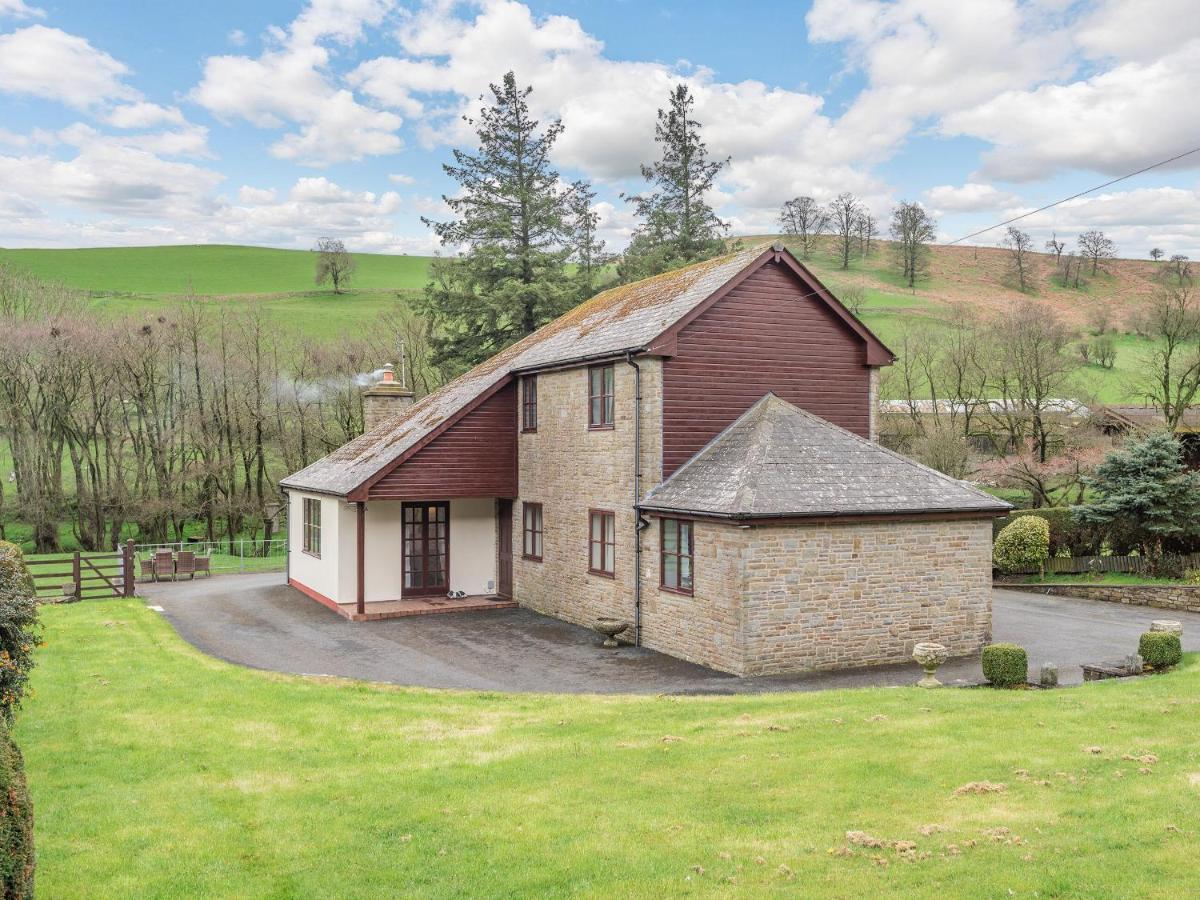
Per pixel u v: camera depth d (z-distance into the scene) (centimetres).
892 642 1744
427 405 2841
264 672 1619
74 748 1131
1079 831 791
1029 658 1741
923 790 915
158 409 4616
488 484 2433
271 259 9594
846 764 1004
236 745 1146
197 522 4988
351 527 2431
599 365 2100
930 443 3891
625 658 1809
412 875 757
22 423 4278
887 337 6250
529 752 1101
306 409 4862
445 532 2556
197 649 1873
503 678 1633
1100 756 1002
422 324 5206
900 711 1236
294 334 5153
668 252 4716
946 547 1797
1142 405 4197
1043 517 2909
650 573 1912
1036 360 3803
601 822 860
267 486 5038
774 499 1638
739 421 2000
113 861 793
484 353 4394
